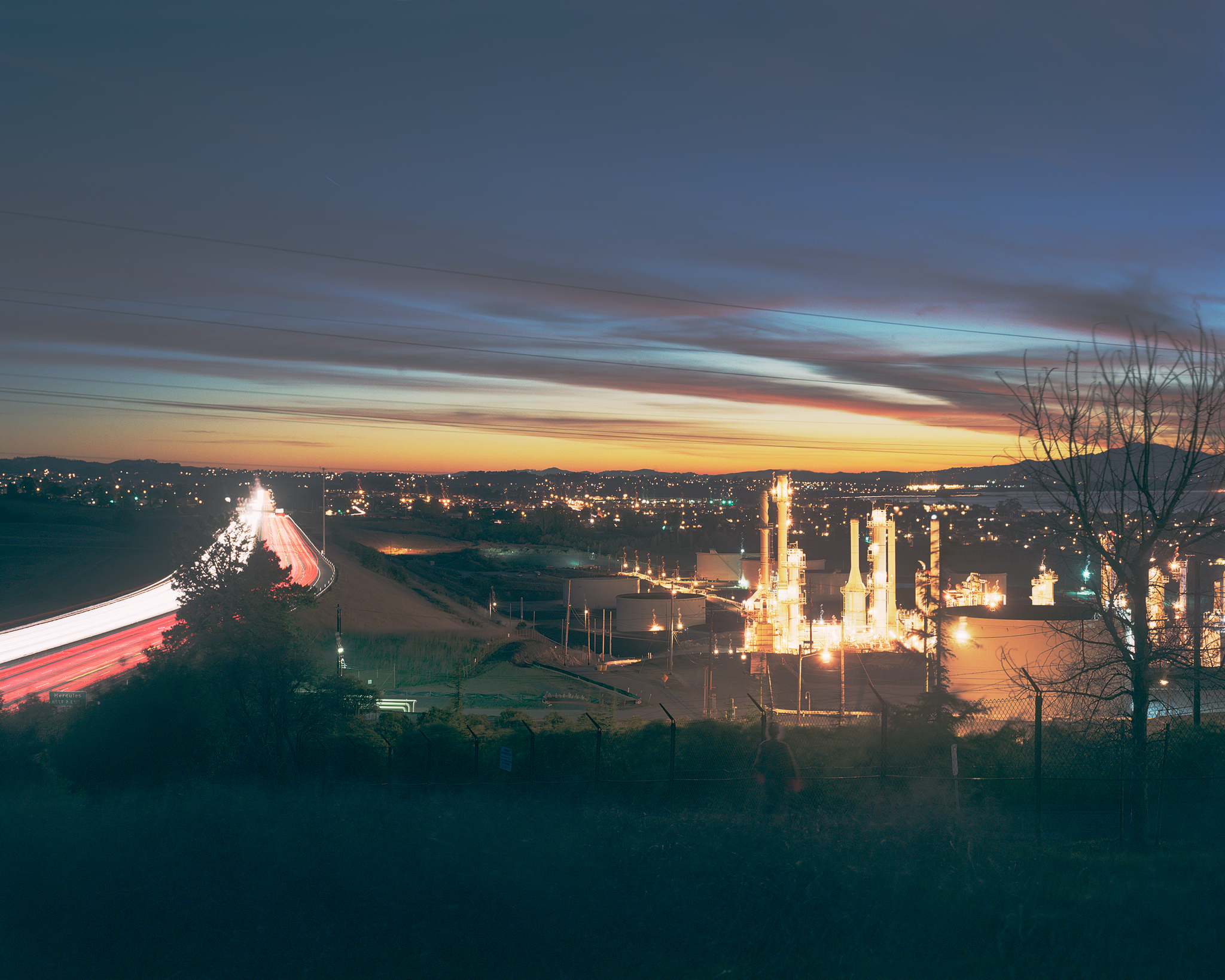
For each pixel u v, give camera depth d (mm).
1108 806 17781
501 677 86750
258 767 29688
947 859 10078
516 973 8148
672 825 11211
